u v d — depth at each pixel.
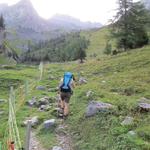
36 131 16.69
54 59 154.38
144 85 25.70
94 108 16.55
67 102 18.27
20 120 18.89
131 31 69.75
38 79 42.84
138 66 41.91
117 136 13.31
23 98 26.25
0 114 22.94
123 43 70.62
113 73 40.00
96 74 42.56
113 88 25.39
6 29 21.55
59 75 46.62
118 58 52.84
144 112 15.99
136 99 19.44
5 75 51.31
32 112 21.11
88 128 15.16
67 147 14.24
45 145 14.62
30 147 14.48
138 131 13.16
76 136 15.10
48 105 22.11
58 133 15.85
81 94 22.61
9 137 15.80
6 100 29.31
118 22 70.56
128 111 16.12
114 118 15.03
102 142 13.34
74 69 55.53
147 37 70.56
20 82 45.06
